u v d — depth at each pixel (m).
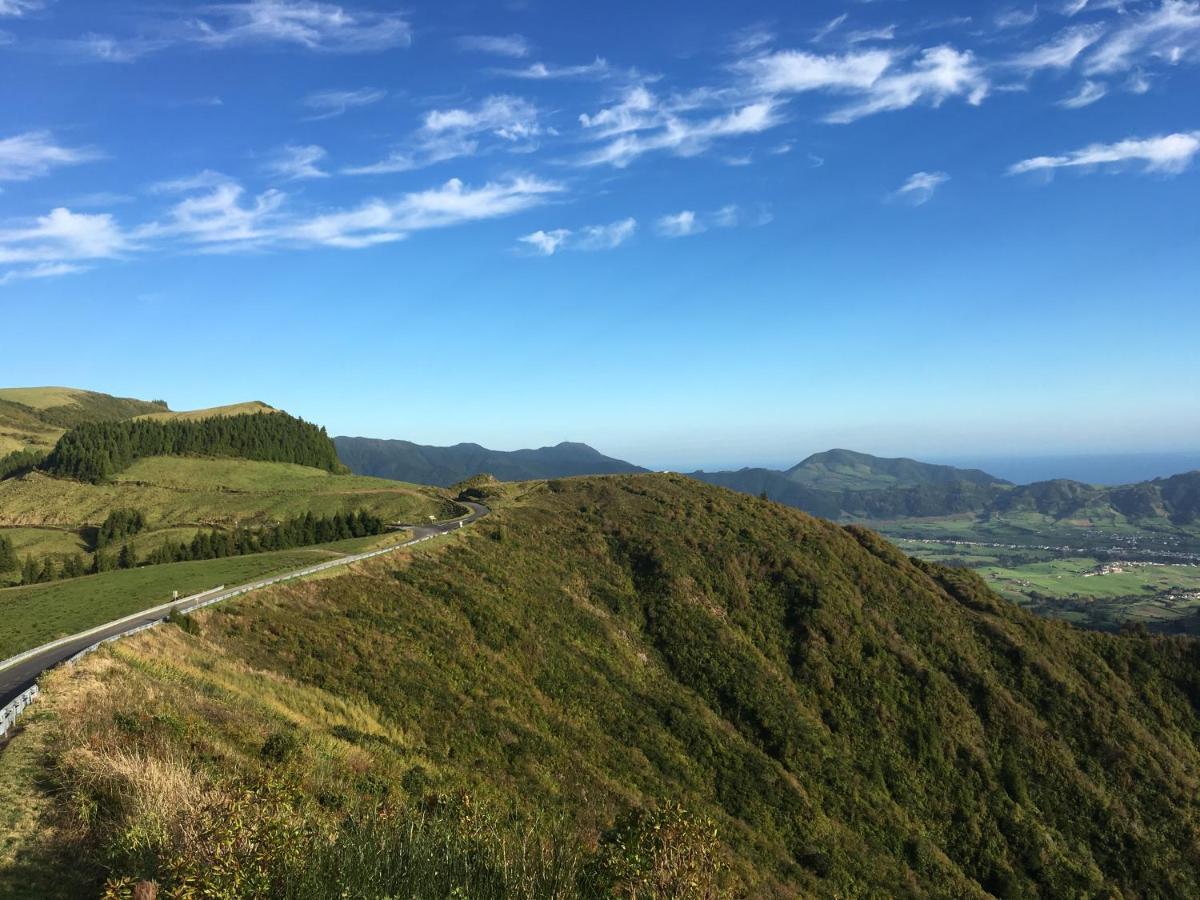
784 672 47.44
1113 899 35.28
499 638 40.78
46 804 12.59
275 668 29.84
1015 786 41.06
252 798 10.78
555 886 10.52
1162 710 50.31
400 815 13.39
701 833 10.56
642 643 48.19
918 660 50.00
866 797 38.03
